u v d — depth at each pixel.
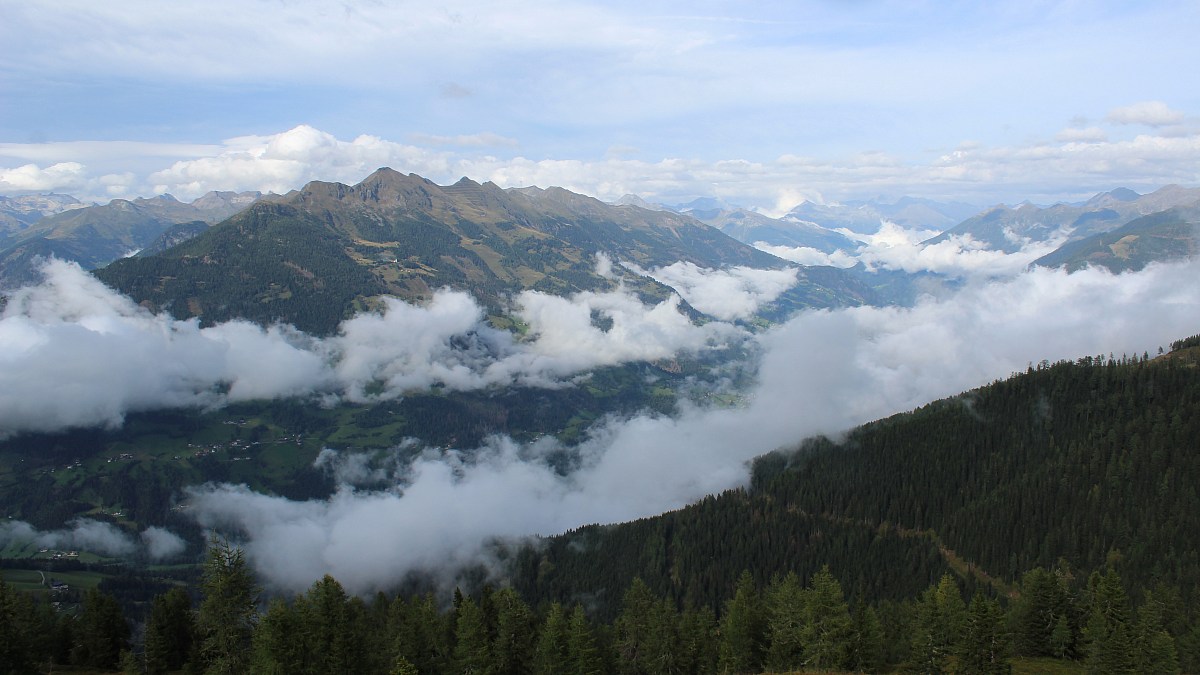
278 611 75.25
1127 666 88.19
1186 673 96.12
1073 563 164.88
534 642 106.19
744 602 106.62
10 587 97.19
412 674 75.06
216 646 74.62
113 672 106.75
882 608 124.31
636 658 106.81
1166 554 155.50
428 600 113.25
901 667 98.56
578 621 98.31
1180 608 119.31
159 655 102.62
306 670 75.44
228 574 73.44
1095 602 100.75
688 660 102.00
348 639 82.31
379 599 128.00
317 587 85.88
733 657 100.25
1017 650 106.00
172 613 105.25
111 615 110.25
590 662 95.81
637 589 110.62
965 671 88.12
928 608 96.50
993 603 89.75
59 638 109.81
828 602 97.06
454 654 98.31
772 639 102.31
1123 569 157.38
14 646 92.88
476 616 96.38
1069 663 100.81
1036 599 106.50
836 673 93.38
